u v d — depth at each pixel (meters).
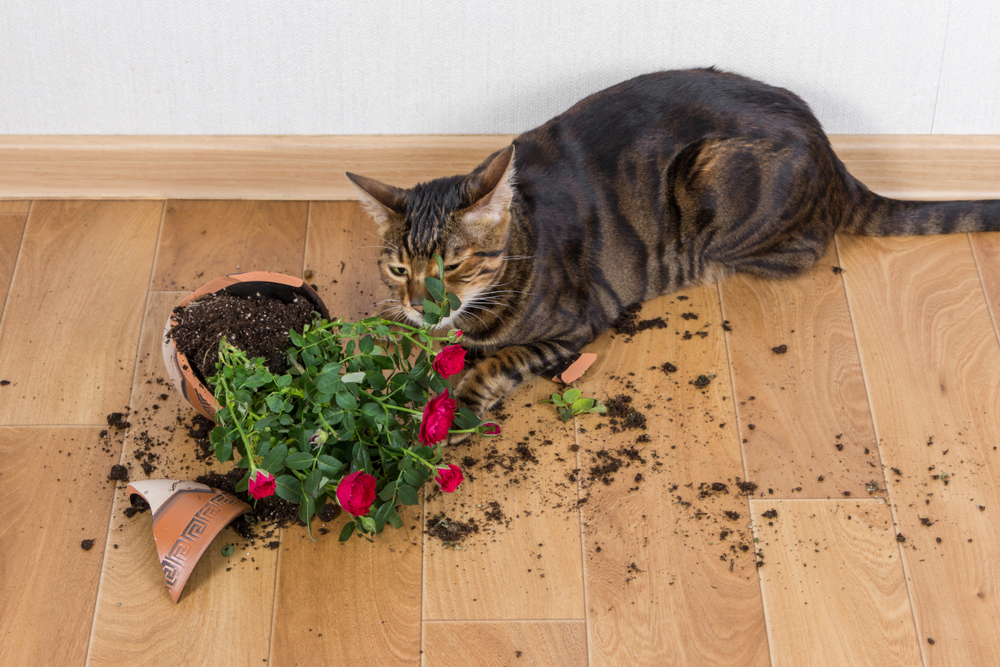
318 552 1.42
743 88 1.64
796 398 1.61
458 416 1.40
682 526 1.46
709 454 1.54
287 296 1.53
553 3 1.64
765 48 1.73
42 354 1.64
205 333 1.45
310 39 1.69
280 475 1.29
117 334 1.67
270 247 1.82
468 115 1.82
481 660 1.33
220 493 1.42
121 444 1.53
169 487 1.39
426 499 1.48
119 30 1.67
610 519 1.47
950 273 1.77
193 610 1.36
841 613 1.37
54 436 1.54
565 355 1.61
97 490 1.48
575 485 1.50
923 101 1.79
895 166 1.88
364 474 1.22
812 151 1.62
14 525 1.44
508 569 1.41
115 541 1.43
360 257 1.81
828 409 1.59
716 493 1.49
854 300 1.74
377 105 1.80
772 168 1.60
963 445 1.54
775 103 1.63
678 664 1.33
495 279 1.50
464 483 1.50
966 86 1.77
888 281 1.77
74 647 1.32
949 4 1.65
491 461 1.53
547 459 1.53
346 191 1.92
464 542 1.44
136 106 1.78
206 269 1.78
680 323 1.71
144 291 1.74
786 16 1.67
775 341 1.68
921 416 1.58
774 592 1.39
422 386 1.35
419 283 1.44
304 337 1.36
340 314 1.72
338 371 1.26
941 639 1.34
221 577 1.39
